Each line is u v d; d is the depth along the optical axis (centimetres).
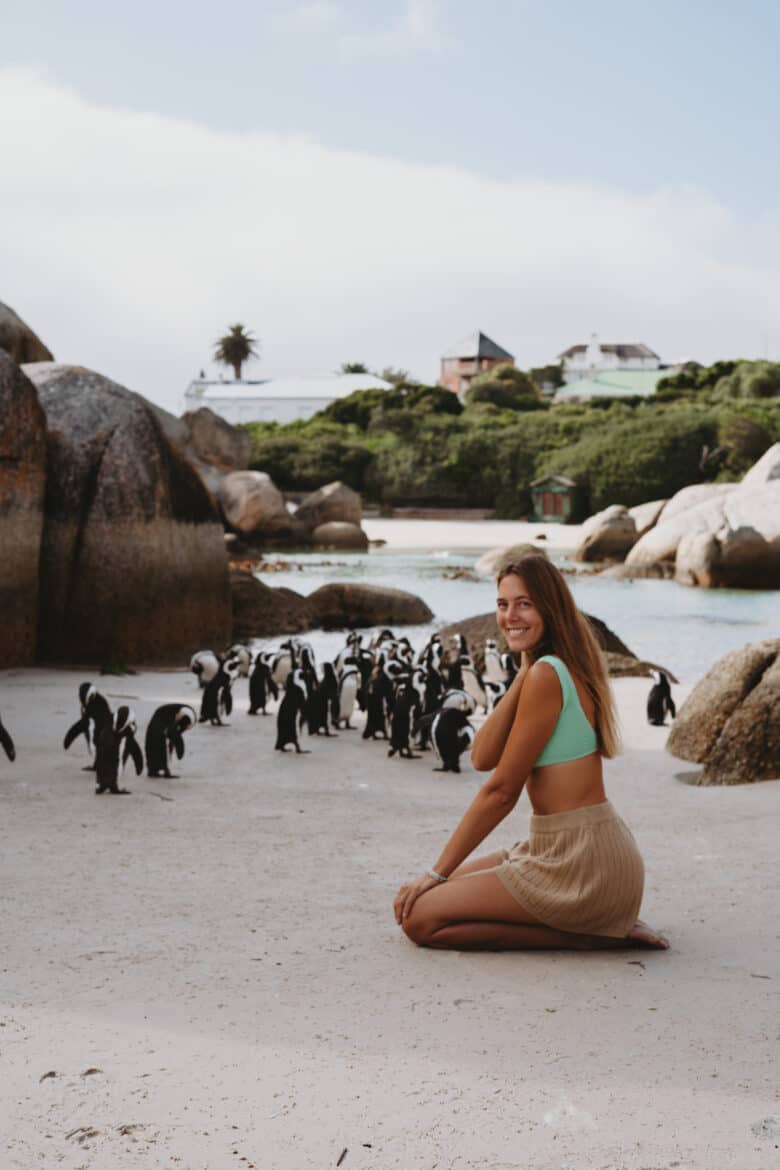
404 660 1207
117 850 596
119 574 1620
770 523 3350
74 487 1617
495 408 9612
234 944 440
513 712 448
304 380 14262
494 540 5666
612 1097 307
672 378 10469
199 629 1789
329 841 630
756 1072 323
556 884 426
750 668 927
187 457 1830
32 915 474
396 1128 289
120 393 1728
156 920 471
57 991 384
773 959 425
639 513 4459
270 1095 307
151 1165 271
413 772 869
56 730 999
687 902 508
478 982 398
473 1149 279
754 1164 272
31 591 1547
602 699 435
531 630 441
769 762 827
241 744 976
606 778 863
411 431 8250
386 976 404
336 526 5203
